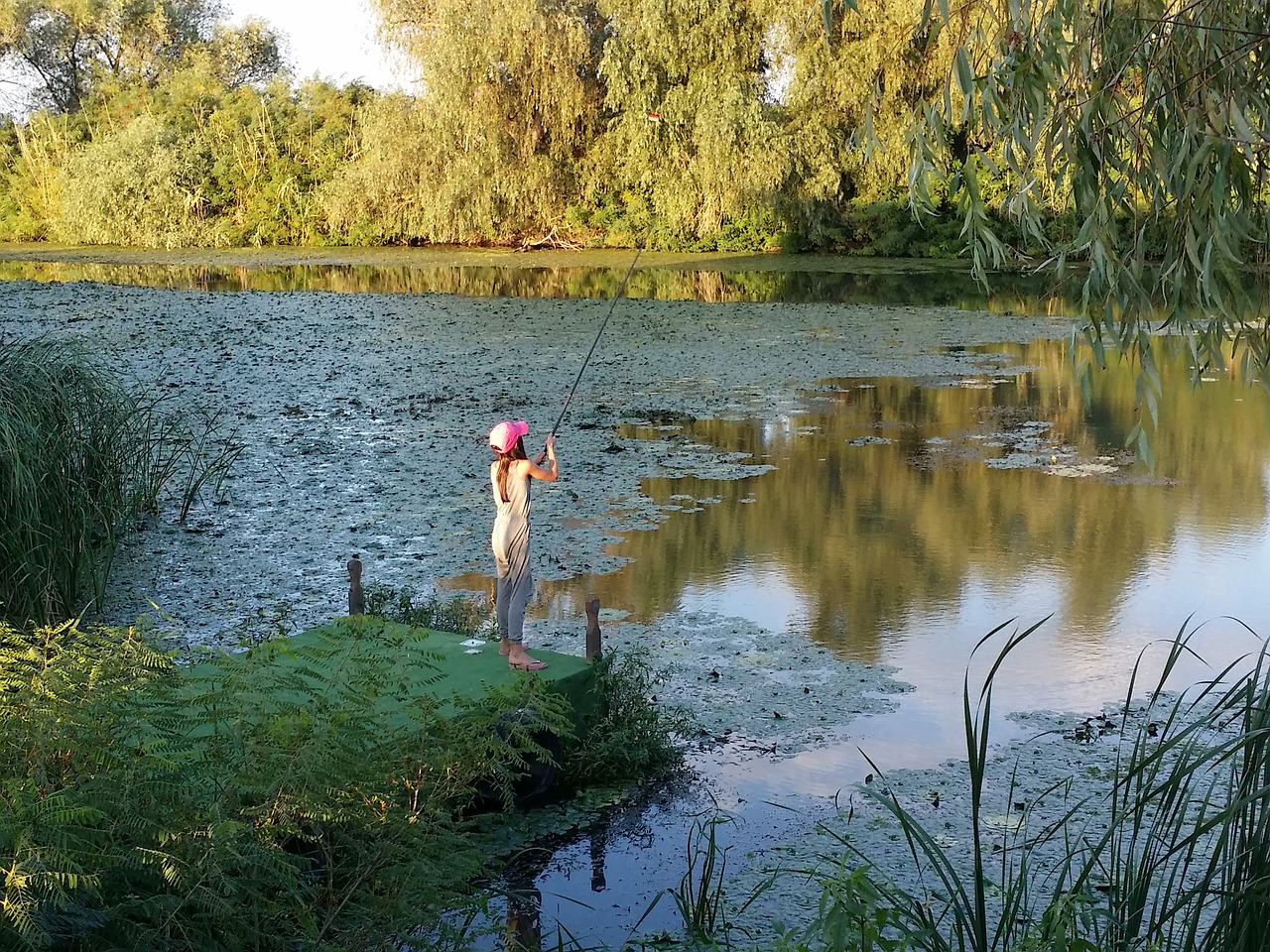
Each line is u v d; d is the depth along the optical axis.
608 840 5.82
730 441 14.53
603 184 38.78
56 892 3.24
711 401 16.98
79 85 52.16
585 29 35.38
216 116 45.31
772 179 33.47
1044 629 8.55
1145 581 9.55
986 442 14.57
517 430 6.33
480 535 10.48
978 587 9.45
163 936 3.68
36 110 51.28
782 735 6.96
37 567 7.58
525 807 6.13
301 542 10.22
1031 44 4.57
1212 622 8.66
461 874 4.46
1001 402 17.12
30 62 51.38
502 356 20.34
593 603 6.48
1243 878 3.77
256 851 3.85
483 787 5.94
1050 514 11.50
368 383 17.66
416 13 36.84
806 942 3.92
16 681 4.09
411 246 42.88
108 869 3.57
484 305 27.02
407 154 37.19
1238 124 4.19
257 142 45.00
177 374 18.06
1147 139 4.57
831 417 15.98
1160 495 12.16
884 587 9.47
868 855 5.62
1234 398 17.28
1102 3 4.50
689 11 32.75
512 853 5.70
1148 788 4.00
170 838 3.74
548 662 6.48
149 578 9.26
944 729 7.02
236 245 44.56
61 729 3.86
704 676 7.77
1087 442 14.55
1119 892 4.14
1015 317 25.77
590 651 6.50
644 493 12.27
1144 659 7.99
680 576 9.71
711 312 26.19
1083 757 6.61
